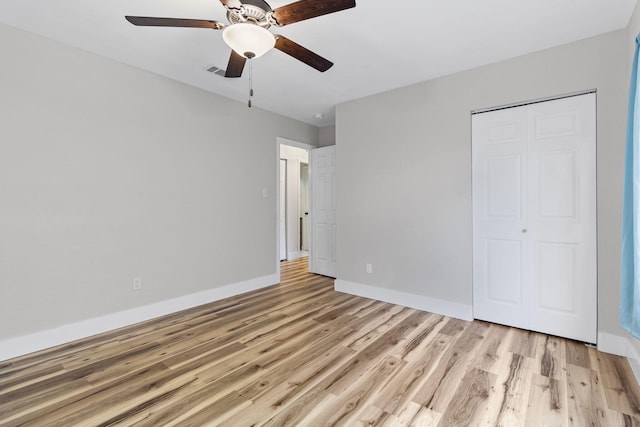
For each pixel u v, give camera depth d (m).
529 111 2.69
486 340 2.54
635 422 1.59
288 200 6.32
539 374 2.04
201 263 3.50
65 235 2.55
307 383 1.95
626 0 1.97
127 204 2.91
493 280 2.89
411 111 3.35
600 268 2.38
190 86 3.38
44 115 2.44
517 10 2.08
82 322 2.63
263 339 2.58
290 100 3.86
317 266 5.04
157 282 3.12
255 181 4.10
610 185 2.34
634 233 1.73
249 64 2.87
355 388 1.89
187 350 2.39
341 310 3.29
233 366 2.15
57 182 2.51
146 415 1.65
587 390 1.86
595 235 2.41
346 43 2.50
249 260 4.03
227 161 3.76
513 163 2.77
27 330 2.36
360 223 3.80
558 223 2.57
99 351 2.38
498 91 2.81
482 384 1.93
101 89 2.74
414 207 3.34
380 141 3.60
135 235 2.97
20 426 1.57
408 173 3.38
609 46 2.33
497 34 2.37
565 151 2.53
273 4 1.99
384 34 2.37
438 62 2.83
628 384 1.91
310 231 5.14
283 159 6.30
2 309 2.26
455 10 2.08
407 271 3.40
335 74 3.09
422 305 3.29
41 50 2.42
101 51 2.66
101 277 2.75
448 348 2.40
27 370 2.11
